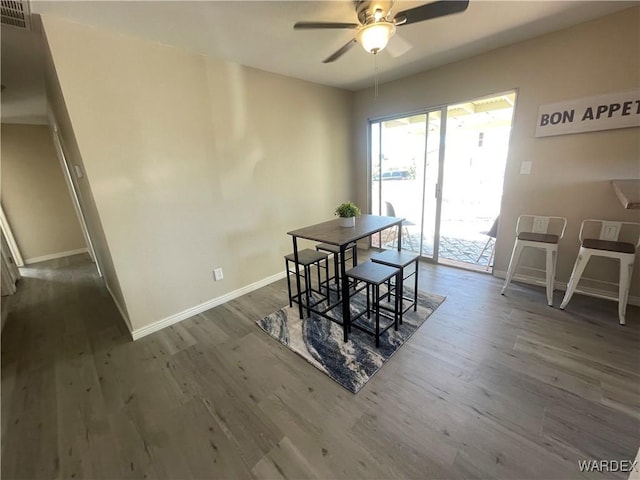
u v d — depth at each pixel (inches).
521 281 120.3
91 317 114.0
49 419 65.7
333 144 155.0
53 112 115.3
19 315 119.6
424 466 50.8
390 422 59.9
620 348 77.0
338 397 67.2
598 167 94.9
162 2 65.9
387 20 64.8
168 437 59.7
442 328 91.4
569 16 84.7
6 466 55.5
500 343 82.4
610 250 86.2
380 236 174.2
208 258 110.3
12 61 93.0
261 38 86.9
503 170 118.4
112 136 81.9
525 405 61.8
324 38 88.0
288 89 127.9
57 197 209.2
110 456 56.3
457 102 121.4
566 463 49.8
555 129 100.2
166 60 89.7
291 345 87.4
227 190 112.1
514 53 103.2
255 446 56.6
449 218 231.5
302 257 104.5
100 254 122.6
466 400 64.2
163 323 101.2
